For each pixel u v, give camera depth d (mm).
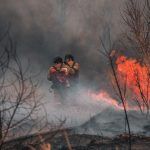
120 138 12648
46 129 10219
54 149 11484
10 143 9367
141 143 11930
